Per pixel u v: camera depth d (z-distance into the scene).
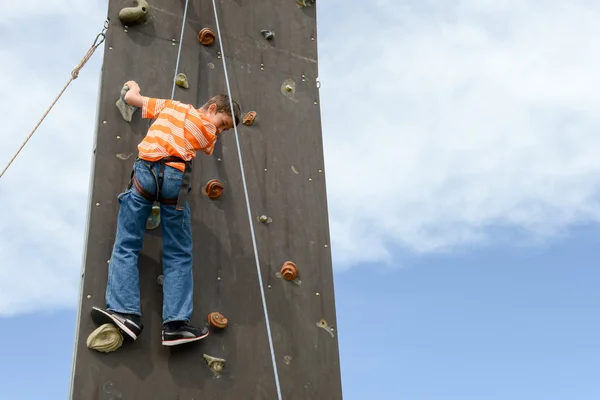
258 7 7.25
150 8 6.60
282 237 6.31
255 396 5.59
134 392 5.21
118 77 6.19
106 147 5.88
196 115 5.62
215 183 6.16
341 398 5.86
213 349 5.62
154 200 5.47
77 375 5.10
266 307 5.96
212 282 5.88
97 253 5.51
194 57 6.65
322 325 6.09
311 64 7.27
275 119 6.80
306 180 6.66
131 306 5.30
